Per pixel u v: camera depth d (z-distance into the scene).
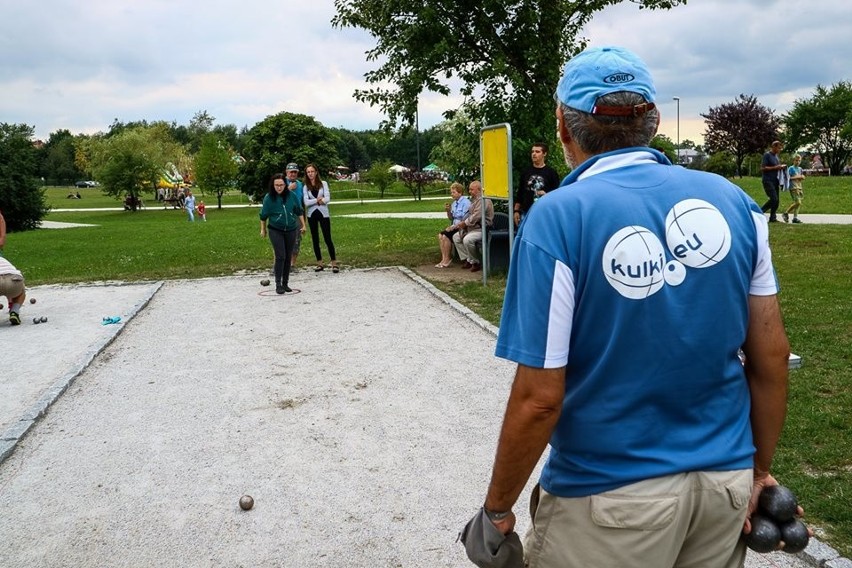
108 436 5.05
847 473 3.91
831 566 3.06
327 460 4.54
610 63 1.69
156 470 4.46
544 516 1.72
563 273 1.55
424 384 6.02
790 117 58.72
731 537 1.64
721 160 48.78
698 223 1.59
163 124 68.12
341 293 10.47
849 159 60.47
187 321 8.88
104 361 7.07
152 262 15.58
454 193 12.73
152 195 84.50
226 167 52.44
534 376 1.56
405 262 13.28
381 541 3.57
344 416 5.31
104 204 65.06
